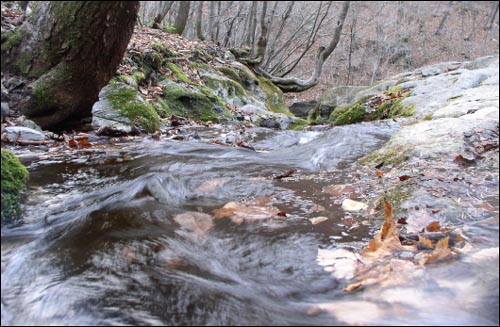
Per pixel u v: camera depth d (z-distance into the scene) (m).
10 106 5.00
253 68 15.91
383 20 38.88
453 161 3.51
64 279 1.98
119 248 2.28
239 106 11.52
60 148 4.60
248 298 1.88
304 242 2.48
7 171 2.61
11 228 2.51
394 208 2.83
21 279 1.99
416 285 1.91
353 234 2.61
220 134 6.71
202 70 11.88
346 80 32.06
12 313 1.78
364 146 5.06
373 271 2.08
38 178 3.44
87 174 3.65
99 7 4.51
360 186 3.46
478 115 4.73
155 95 8.66
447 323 1.66
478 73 8.30
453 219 2.60
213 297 1.87
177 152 4.74
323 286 2.01
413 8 43.72
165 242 2.38
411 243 2.33
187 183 3.41
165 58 10.87
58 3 4.74
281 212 2.88
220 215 2.84
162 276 2.03
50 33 4.84
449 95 7.55
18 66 5.06
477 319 1.67
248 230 2.62
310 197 3.28
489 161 3.39
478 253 2.12
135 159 4.29
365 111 9.05
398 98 8.63
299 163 4.54
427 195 2.89
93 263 2.12
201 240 2.46
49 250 2.25
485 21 42.94
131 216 2.70
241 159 4.61
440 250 2.13
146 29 13.98
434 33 39.56
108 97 6.40
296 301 1.87
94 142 5.10
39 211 2.74
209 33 22.06
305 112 16.36
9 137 4.58
